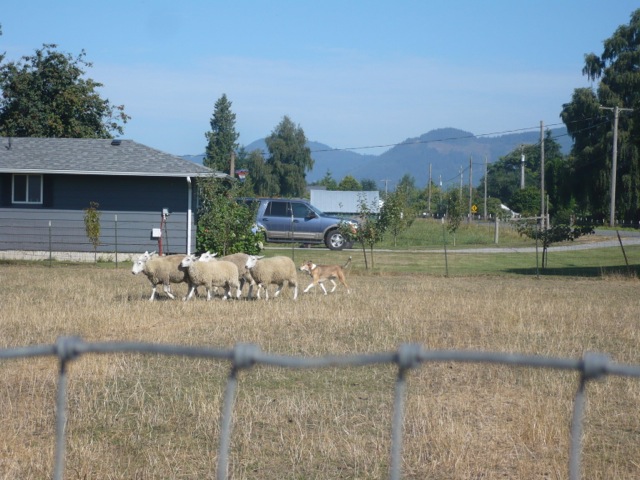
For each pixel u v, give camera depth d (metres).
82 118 43.59
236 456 7.11
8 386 9.42
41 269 24.72
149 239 28.22
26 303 16.36
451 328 13.81
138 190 28.20
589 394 9.13
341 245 35.56
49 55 42.38
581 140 70.75
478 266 29.41
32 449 7.22
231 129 86.62
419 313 15.53
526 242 43.22
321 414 8.37
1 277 21.94
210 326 13.59
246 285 20.58
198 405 8.62
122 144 30.44
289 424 8.04
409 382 9.77
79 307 15.62
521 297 18.92
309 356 11.14
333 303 16.94
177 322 13.97
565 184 69.44
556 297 19.27
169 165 28.23
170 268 16.89
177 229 28.20
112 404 8.71
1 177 28.17
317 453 7.18
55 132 41.94
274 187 88.75
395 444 3.30
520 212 76.88
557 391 9.30
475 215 81.38
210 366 10.59
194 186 28.45
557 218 48.34
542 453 7.14
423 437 7.54
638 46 69.75
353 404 8.78
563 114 72.56
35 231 28.22
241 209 26.94
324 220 35.53
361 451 7.17
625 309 16.81
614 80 69.00
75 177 28.20
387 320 14.48
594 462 6.95
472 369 10.46
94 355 11.05
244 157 93.75
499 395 9.12
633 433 7.80
